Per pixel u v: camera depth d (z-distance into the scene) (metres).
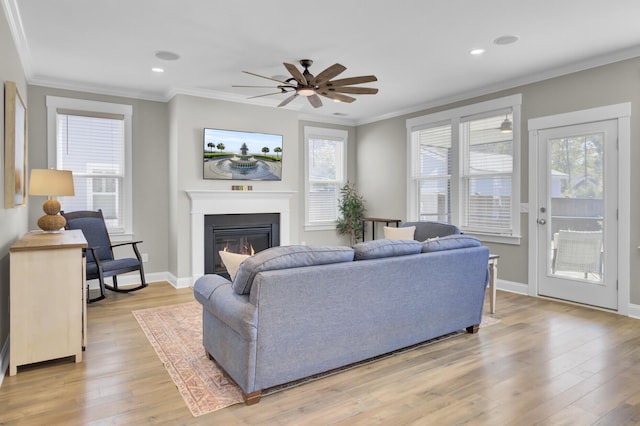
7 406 2.18
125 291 4.63
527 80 4.61
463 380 2.51
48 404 2.20
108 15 3.04
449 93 5.32
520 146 4.73
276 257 2.28
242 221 5.50
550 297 4.52
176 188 5.09
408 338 2.88
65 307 2.70
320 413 2.12
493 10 2.99
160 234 5.46
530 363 2.77
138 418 2.07
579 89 4.18
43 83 4.64
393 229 5.00
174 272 5.22
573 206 4.28
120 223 5.20
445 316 3.12
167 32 3.36
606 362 2.78
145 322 3.64
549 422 2.03
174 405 2.20
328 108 6.19
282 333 2.25
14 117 2.85
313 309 2.36
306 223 6.73
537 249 4.61
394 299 2.75
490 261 3.91
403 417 2.09
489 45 3.68
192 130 5.15
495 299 4.14
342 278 2.46
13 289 2.54
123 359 2.82
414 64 4.18
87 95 4.93
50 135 4.70
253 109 5.60
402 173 6.34
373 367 2.71
